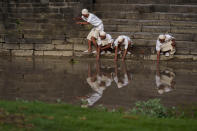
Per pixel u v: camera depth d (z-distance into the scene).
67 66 19.67
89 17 21.56
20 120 9.92
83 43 22.67
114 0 24.28
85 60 21.59
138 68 19.42
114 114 11.21
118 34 22.59
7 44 23.20
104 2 24.38
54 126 9.67
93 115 10.87
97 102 13.19
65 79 16.59
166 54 21.23
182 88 15.42
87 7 23.42
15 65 19.80
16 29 23.58
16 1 23.72
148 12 23.36
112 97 13.91
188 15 22.75
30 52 23.14
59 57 22.59
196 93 14.66
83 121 10.12
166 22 22.67
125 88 15.28
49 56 22.92
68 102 13.03
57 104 11.90
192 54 21.25
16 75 17.23
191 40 21.61
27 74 17.50
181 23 22.45
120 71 18.55
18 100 12.73
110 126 9.87
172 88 15.40
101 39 21.52
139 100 13.57
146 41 21.94
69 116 10.64
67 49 22.83
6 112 10.42
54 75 17.38
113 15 23.64
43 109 11.05
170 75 17.83
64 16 23.42
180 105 13.08
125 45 21.03
